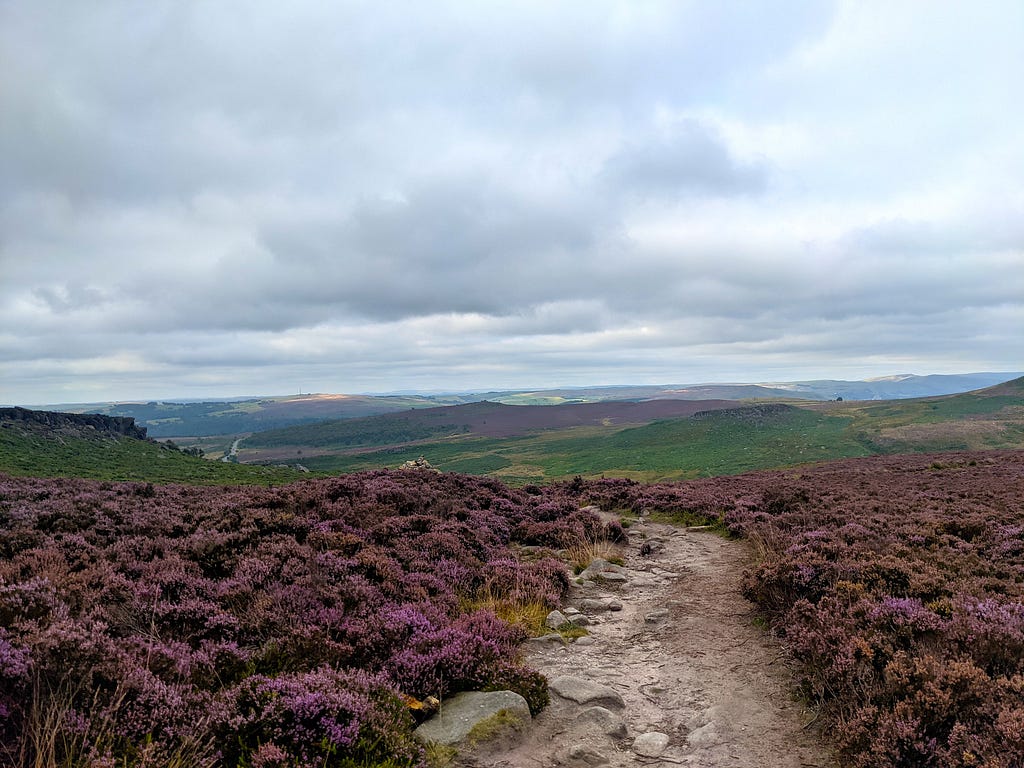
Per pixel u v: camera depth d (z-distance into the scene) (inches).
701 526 823.1
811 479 1473.9
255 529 477.4
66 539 442.0
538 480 5531.5
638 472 5580.7
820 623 303.7
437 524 588.1
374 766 187.6
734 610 424.5
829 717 241.0
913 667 234.5
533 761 213.8
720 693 283.4
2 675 172.7
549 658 331.3
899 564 395.2
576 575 545.3
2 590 248.7
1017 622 269.1
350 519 584.7
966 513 721.6
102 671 194.5
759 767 215.0
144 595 305.0
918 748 193.3
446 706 244.5
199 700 197.3
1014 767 174.1
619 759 220.4
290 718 191.0
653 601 458.3
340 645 263.3
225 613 291.9
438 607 359.9
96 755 161.5
